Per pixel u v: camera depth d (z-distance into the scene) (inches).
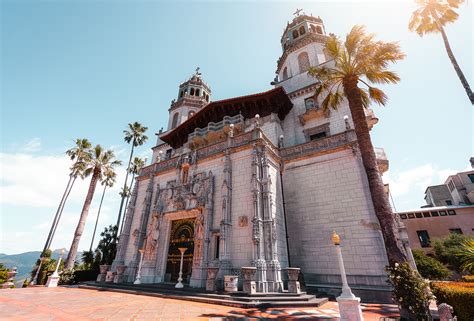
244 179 606.2
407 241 584.1
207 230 576.7
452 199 1593.3
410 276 303.6
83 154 1218.0
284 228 613.0
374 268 494.6
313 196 629.3
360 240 529.3
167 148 1198.9
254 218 522.9
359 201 562.9
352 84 482.0
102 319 296.8
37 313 329.1
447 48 499.5
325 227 583.2
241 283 489.4
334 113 810.8
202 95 1402.6
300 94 927.7
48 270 925.8
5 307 371.6
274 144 789.9
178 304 402.9
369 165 406.3
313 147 690.2
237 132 859.4
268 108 873.5
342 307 269.7
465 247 347.6
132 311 344.5
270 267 478.0
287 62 1110.4
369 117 742.5
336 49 506.3
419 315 282.0
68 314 323.6
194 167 720.3
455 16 512.4
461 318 244.7
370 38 481.4
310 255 577.0
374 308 402.6
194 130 1004.6
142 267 645.3
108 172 1270.9
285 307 383.6
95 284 671.1
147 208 770.8
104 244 1148.5
